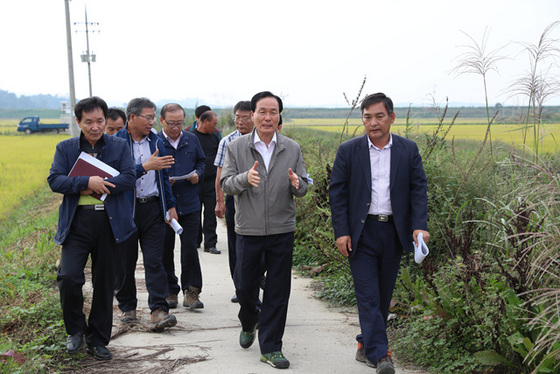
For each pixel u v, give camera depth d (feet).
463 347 14.61
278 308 14.83
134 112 18.01
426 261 17.25
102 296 14.88
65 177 14.20
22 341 15.42
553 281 13.30
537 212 14.94
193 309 20.20
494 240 16.85
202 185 29.91
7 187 73.77
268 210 14.70
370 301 13.55
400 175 13.80
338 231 14.05
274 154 14.85
